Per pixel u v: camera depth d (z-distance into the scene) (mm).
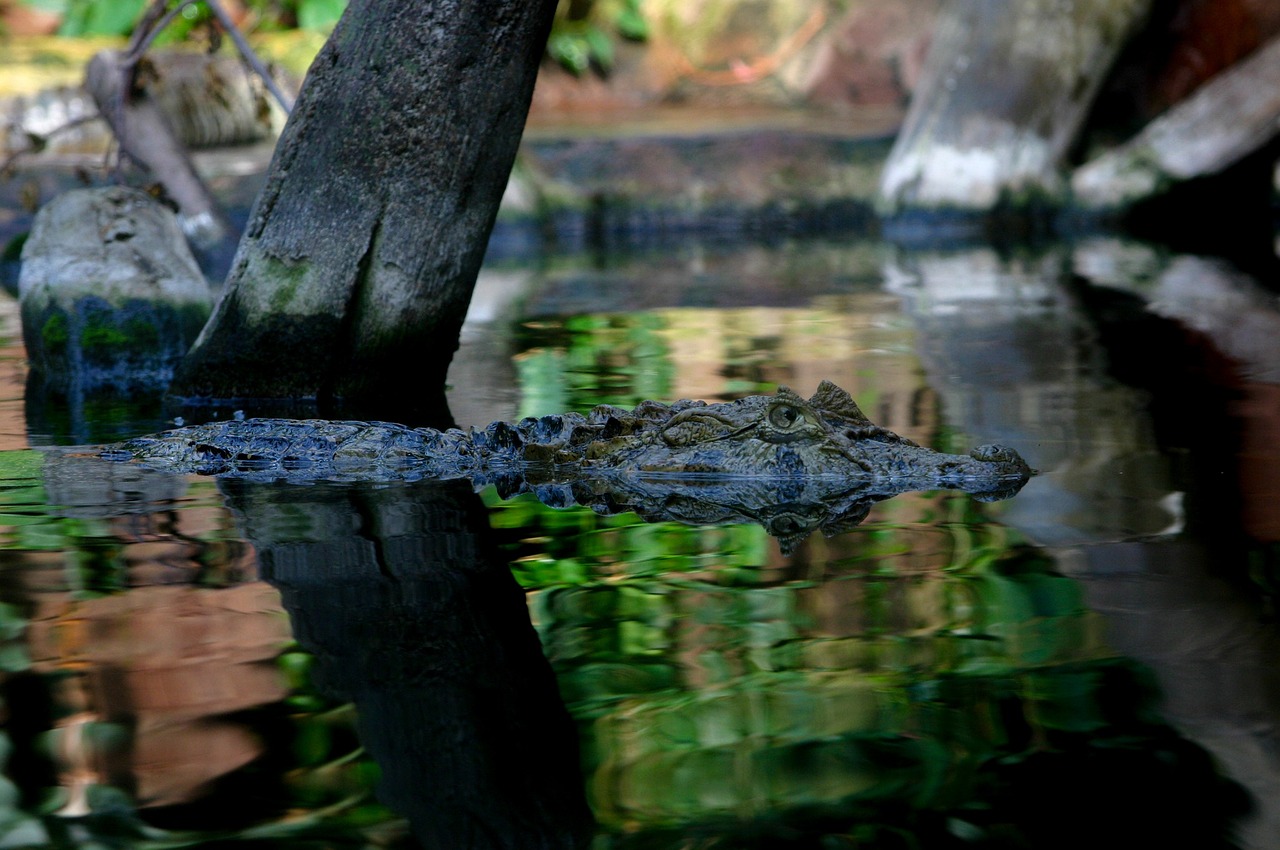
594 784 3203
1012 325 11180
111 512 5961
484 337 11219
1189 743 3318
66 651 4113
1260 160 19375
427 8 7805
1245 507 5539
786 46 25688
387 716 3584
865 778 3195
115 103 12148
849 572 4832
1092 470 6324
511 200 18734
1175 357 9508
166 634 4254
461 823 3010
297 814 3072
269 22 22109
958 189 18781
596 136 20266
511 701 3676
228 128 18453
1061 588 4547
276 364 8711
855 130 21156
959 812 3010
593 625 4301
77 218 10328
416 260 8398
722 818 3012
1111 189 18875
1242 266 14602
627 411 7148
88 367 9828
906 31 25156
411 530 5570
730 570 4898
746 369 9461
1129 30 18641
